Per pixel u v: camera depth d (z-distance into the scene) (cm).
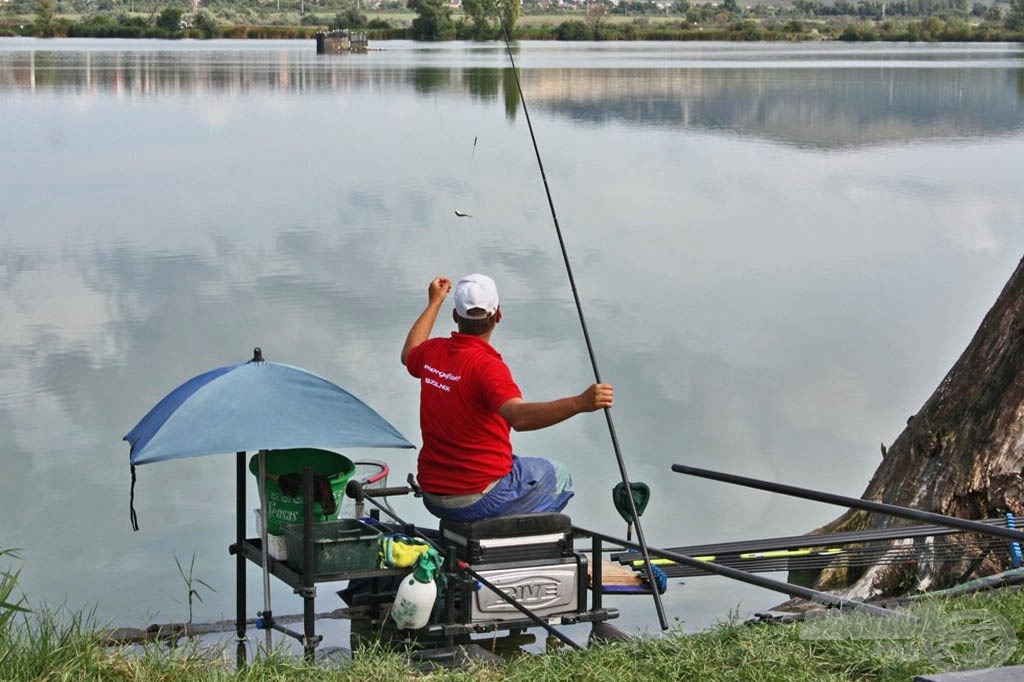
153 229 2061
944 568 782
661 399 1190
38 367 1254
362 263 1788
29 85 5212
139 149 3200
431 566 536
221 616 727
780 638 487
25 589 767
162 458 532
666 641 491
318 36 9306
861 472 1026
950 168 2933
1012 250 1981
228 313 1480
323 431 548
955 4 17975
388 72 6444
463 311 550
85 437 1060
